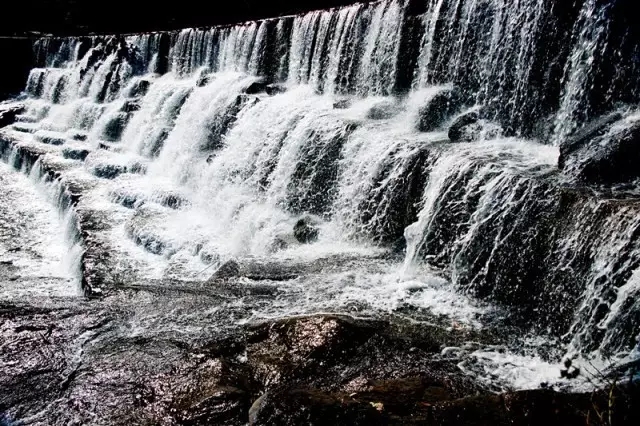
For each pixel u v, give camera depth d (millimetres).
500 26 9812
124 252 10867
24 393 5574
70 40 24062
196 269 10094
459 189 8195
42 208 14922
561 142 8766
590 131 7797
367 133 10516
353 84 13414
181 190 13797
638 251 5793
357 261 8844
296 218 11055
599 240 6270
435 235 8336
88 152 16828
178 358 6121
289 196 11383
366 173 10023
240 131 13609
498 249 7422
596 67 8219
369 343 6309
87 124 19781
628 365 5375
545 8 8930
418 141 9742
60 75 22906
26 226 13711
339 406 4664
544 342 6500
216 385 5559
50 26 30109
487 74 10133
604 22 8070
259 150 12711
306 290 7828
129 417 5207
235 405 5258
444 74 11133
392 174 9508
